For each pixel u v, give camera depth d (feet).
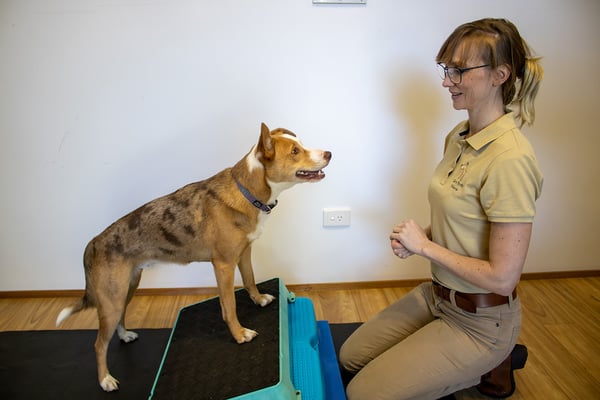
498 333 4.15
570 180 6.86
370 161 6.61
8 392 5.13
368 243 7.16
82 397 5.04
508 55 3.58
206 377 4.28
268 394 4.06
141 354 5.76
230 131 6.37
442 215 4.24
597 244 7.29
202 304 5.62
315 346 5.23
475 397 5.10
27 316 6.75
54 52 5.89
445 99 6.27
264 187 4.65
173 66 5.99
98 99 6.14
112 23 5.76
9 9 5.65
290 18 5.79
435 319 4.92
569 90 6.33
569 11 5.93
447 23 5.92
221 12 5.73
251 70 6.05
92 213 6.81
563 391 5.11
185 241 4.84
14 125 6.25
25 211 6.75
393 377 4.32
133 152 6.45
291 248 7.13
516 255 3.64
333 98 6.24
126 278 4.90
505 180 3.58
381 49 6.00
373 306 6.93
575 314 6.49
